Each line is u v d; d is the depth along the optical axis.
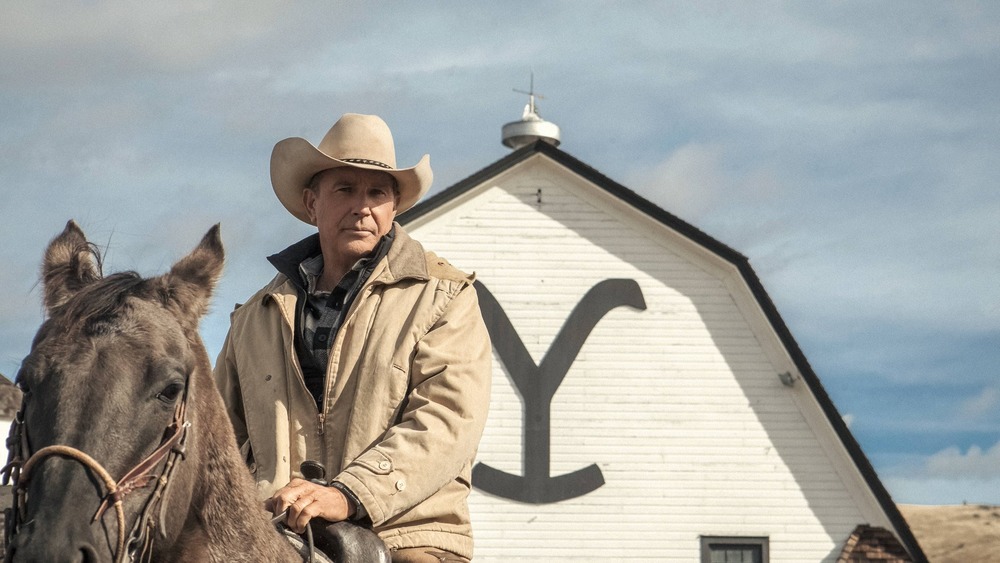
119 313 3.04
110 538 2.86
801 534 23.20
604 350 23.86
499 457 23.23
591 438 23.44
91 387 2.90
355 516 3.87
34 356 2.95
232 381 4.59
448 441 4.07
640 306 24.06
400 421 4.24
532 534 22.95
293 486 3.73
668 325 23.98
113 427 2.89
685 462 23.42
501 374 23.64
